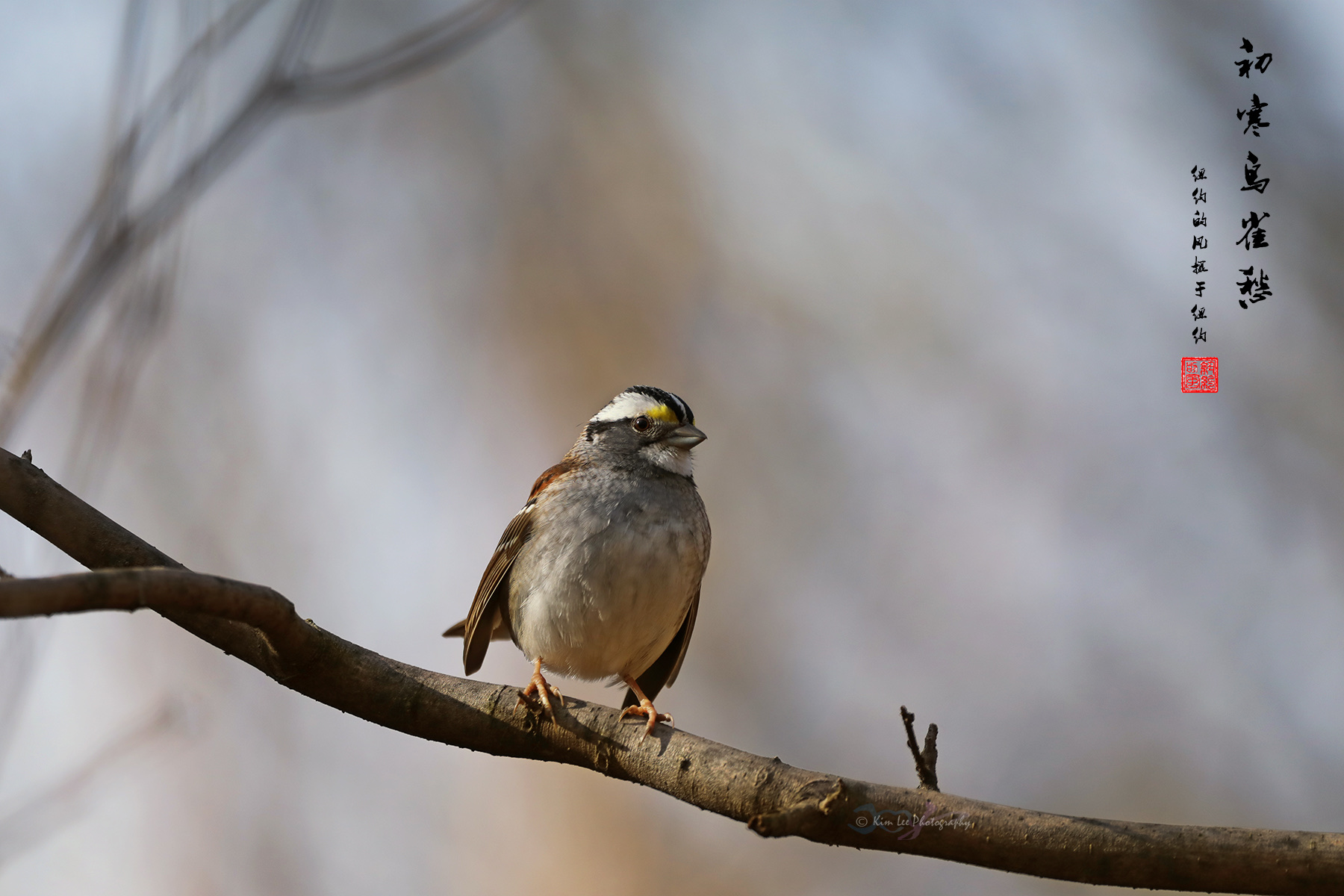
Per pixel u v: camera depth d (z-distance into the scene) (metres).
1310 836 6.74
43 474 7.32
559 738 8.09
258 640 7.74
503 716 8.12
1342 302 15.76
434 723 8.06
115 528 7.37
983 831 6.90
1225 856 6.72
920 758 7.18
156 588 6.15
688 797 7.72
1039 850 6.85
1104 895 14.77
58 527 7.25
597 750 8.02
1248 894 6.73
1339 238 15.78
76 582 5.79
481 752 8.27
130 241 7.20
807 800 7.18
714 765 7.67
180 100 7.49
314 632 7.58
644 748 7.92
